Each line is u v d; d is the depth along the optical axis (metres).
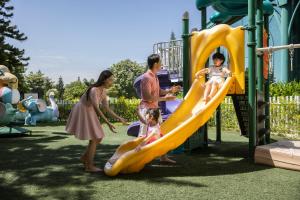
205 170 5.35
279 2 15.90
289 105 10.59
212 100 5.70
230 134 11.01
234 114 12.40
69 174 5.06
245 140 9.40
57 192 4.07
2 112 9.69
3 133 10.16
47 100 20.25
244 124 8.66
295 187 4.27
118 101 19.36
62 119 19.81
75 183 4.51
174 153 7.13
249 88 6.30
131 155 4.85
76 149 7.69
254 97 6.27
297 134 10.29
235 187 4.27
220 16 9.03
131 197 3.86
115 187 4.30
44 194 4.00
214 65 6.72
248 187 4.27
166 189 4.20
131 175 5.00
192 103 6.66
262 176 4.90
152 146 4.96
